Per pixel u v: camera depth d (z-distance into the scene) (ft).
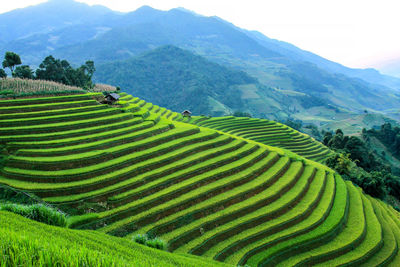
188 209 114.01
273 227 114.62
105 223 98.94
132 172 127.13
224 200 123.34
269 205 128.67
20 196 101.50
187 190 126.11
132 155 140.05
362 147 332.39
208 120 330.13
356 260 107.24
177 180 131.64
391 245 123.13
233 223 112.16
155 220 105.81
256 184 139.95
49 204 98.68
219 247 99.71
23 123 147.23
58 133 144.15
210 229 108.47
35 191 104.06
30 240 33.06
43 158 121.80
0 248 30.04
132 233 96.63
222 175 143.13
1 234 33.35
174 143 162.30
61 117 159.84
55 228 53.11
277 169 162.61
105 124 168.35
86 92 221.25
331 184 169.99
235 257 96.58
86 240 49.26
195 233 104.01
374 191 207.10
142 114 195.31
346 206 147.95
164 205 112.16
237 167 151.43
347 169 225.15
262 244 104.58
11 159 119.75
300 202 138.21
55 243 36.35
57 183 111.14
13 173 112.98
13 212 59.00
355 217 139.23
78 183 111.24
